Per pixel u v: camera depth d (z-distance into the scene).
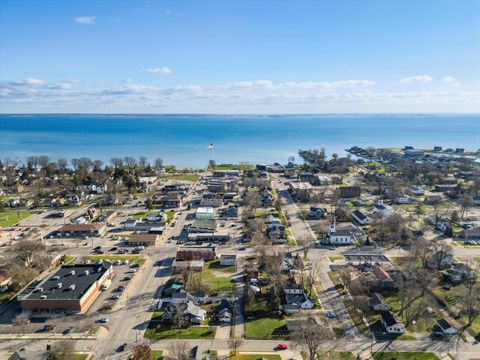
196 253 138.75
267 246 148.50
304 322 93.12
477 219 188.50
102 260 135.75
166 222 184.38
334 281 121.00
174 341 89.75
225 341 89.88
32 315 101.19
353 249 149.75
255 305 106.31
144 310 103.88
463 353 85.38
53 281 114.25
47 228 178.12
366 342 89.56
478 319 99.12
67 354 83.00
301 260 134.12
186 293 107.25
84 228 169.12
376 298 106.81
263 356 84.31
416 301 107.62
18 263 127.69
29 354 79.62
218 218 194.00
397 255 143.62
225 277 124.50
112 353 85.25
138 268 132.25
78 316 100.62
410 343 89.19
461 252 146.62
